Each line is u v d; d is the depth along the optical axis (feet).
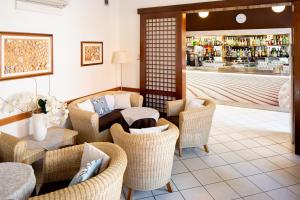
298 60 11.72
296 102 11.98
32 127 10.61
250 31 22.58
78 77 14.16
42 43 11.66
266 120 18.25
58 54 12.69
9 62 10.16
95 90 15.64
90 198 5.03
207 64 26.53
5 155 8.76
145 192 9.27
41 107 10.09
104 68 16.30
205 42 26.43
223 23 22.77
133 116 12.76
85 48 14.47
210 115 12.12
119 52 15.40
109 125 13.09
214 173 10.57
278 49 23.57
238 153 12.57
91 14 14.75
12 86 10.43
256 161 11.66
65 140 10.76
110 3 16.33
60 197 4.79
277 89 21.11
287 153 12.51
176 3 14.97
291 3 12.17
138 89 17.29
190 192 9.21
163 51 15.90
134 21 16.67
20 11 10.52
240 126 16.89
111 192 5.54
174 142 8.52
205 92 24.98
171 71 15.85
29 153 9.21
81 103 13.01
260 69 23.24
